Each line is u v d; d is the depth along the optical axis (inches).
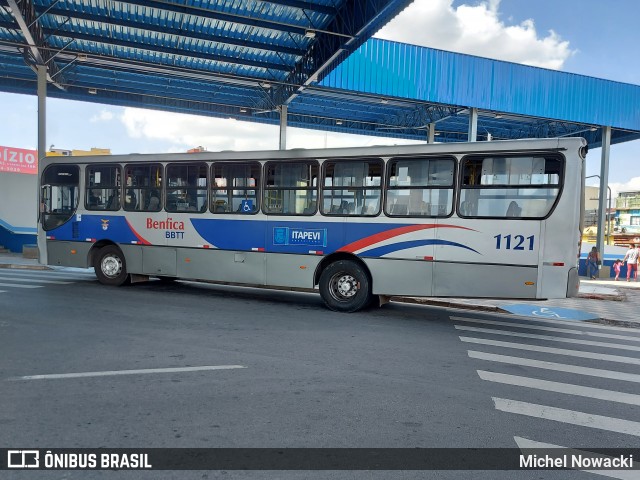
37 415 165.2
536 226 328.8
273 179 403.5
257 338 284.0
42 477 126.7
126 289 464.1
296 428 159.3
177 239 438.9
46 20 593.3
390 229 366.3
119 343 261.9
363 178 375.6
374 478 130.1
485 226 340.5
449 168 351.3
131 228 459.5
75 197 483.5
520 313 430.9
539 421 171.6
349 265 380.2
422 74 756.6
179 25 601.0
